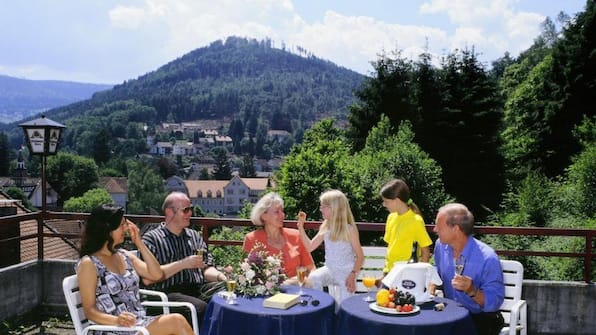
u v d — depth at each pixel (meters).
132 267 4.49
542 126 29.67
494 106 31.38
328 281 5.62
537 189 23.06
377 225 6.21
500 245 18.39
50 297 6.85
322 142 29.67
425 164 27.11
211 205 148.88
